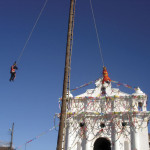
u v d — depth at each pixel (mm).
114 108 38188
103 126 37531
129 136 36281
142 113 36812
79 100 39375
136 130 36188
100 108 38656
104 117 37625
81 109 38750
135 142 35469
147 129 36188
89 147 36281
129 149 35594
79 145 36750
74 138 37125
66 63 20516
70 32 21641
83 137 36938
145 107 37875
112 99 38594
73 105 39125
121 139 36281
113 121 37125
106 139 36750
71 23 21984
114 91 39656
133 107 37781
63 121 18938
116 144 35812
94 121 37656
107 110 38344
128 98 38531
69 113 37656
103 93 39875
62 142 20031
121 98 38719
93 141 36656
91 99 39062
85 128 37219
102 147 39438
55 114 37281
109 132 37000
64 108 19328
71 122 37656
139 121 36719
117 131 36531
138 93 38500
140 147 35375
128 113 36812
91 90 40344
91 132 37156
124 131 36562
